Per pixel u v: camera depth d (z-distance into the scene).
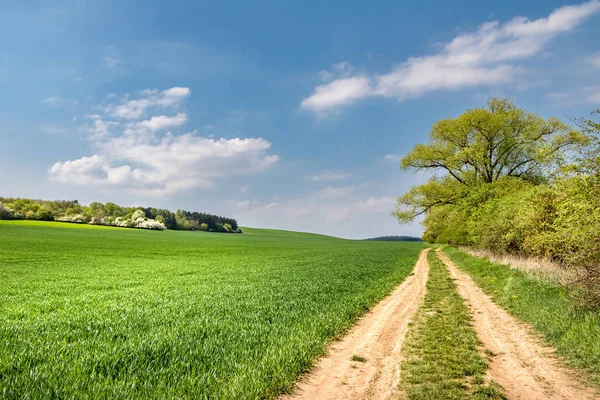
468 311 12.91
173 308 12.96
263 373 6.80
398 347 9.05
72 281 22.73
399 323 11.54
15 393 5.46
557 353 8.39
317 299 15.18
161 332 9.27
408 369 7.54
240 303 14.10
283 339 9.03
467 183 42.84
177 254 52.94
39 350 7.51
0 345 7.91
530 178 39.81
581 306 10.35
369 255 50.47
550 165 18.38
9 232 76.12
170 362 7.11
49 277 24.77
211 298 15.40
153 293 17.20
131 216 146.75
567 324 9.59
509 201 25.86
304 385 6.79
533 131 38.91
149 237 94.62
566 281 12.51
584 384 6.79
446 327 10.73
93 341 8.40
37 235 73.25
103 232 100.06
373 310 13.76
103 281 22.78
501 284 17.39
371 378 7.12
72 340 8.70
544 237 17.36
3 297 15.99
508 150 40.34
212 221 183.38
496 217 27.36
